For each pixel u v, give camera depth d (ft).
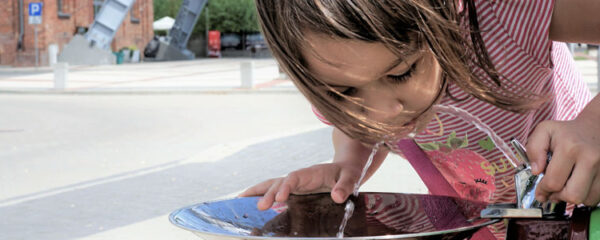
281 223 3.51
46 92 53.47
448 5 2.58
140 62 117.80
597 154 2.75
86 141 25.94
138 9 132.36
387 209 3.55
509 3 3.44
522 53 3.59
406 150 4.51
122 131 28.94
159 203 15.42
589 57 96.63
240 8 157.99
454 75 2.77
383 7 2.41
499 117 4.06
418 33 2.53
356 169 4.10
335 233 3.36
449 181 4.73
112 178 18.44
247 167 19.48
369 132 3.01
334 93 2.88
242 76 53.78
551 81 4.24
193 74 77.71
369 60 2.58
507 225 2.80
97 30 98.68
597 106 2.97
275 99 44.68
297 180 3.89
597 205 2.81
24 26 99.30
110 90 52.44
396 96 2.90
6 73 80.64
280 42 2.62
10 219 14.28
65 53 98.07
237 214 3.60
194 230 2.92
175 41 125.49
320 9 2.43
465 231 2.75
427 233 2.65
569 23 3.44
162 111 37.70
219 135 27.04
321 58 2.59
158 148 23.79
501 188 4.58
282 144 23.18
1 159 21.94
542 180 2.84
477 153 4.31
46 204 15.56
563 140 2.84
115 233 12.96
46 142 25.82
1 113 37.58
